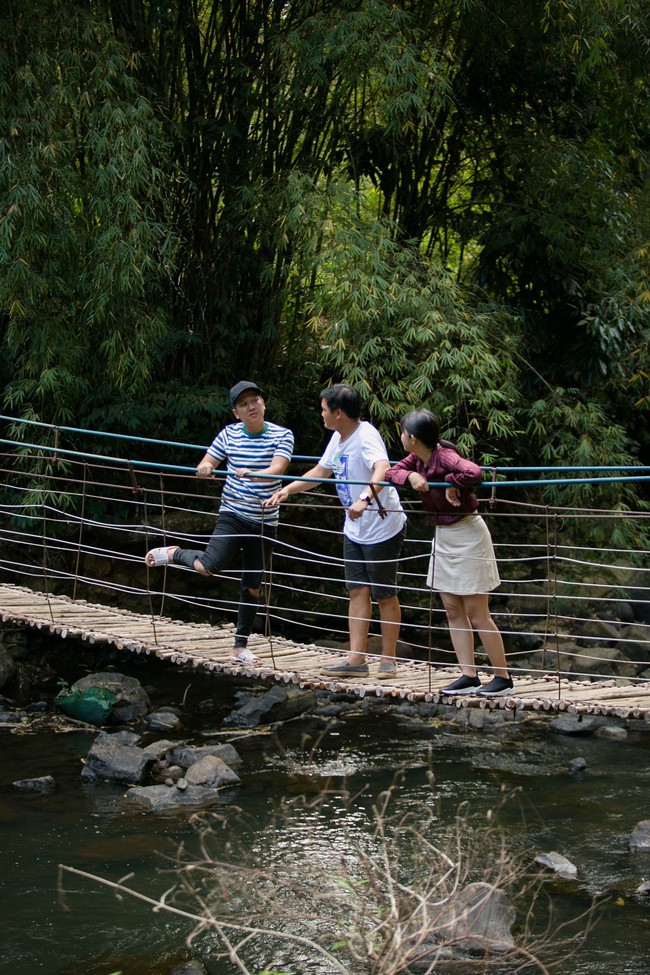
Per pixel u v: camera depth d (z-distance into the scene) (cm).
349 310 816
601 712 484
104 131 766
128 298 802
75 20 798
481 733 684
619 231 975
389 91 855
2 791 545
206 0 953
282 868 440
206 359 988
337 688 528
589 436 959
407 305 825
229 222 939
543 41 965
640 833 485
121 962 371
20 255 756
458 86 993
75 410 913
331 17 866
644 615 998
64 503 859
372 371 844
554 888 438
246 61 940
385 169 1032
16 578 934
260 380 1003
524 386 1012
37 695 763
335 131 966
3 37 789
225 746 608
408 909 312
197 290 974
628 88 980
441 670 581
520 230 998
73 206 803
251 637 653
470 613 521
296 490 558
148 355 858
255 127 962
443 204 1060
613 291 987
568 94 1038
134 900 417
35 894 422
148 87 856
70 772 580
